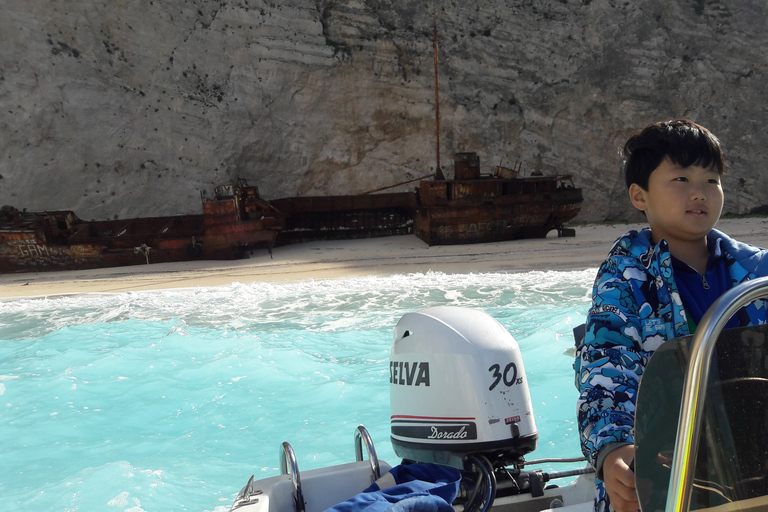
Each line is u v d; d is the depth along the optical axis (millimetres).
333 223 24047
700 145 1475
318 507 2412
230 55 25406
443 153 27156
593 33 27609
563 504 2420
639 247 1541
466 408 2477
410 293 11656
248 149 25781
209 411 6043
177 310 11000
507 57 27500
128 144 24312
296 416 5848
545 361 6859
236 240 19031
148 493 4320
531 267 14359
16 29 22859
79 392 6656
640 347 1468
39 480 4680
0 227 18391
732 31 27984
